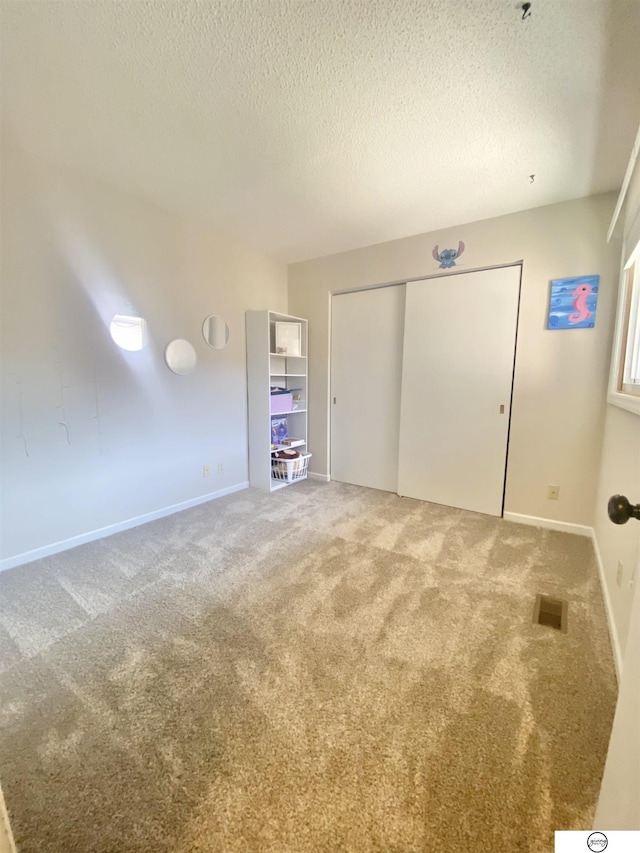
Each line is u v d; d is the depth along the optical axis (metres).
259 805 0.93
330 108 1.62
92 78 1.46
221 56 1.36
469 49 1.31
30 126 1.77
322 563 2.14
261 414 3.48
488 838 0.86
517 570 2.06
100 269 2.36
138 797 0.95
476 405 2.89
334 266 3.54
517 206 2.51
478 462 2.91
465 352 2.90
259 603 1.76
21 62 1.38
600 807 0.77
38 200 2.06
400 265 3.14
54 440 2.23
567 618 1.65
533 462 2.68
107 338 2.44
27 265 2.05
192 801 0.94
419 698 1.24
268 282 3.63
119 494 2.58
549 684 1.30
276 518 2.83
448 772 1.01
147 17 1.21
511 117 1.65
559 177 2.14
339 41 1.29
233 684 1.30
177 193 2.42
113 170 2.16
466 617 1.66
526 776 1.00
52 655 1.44
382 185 2.27
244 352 3.48
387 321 3.36
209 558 2.20
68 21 1.22
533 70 1.39
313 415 3.87
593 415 2.45
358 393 3.59
